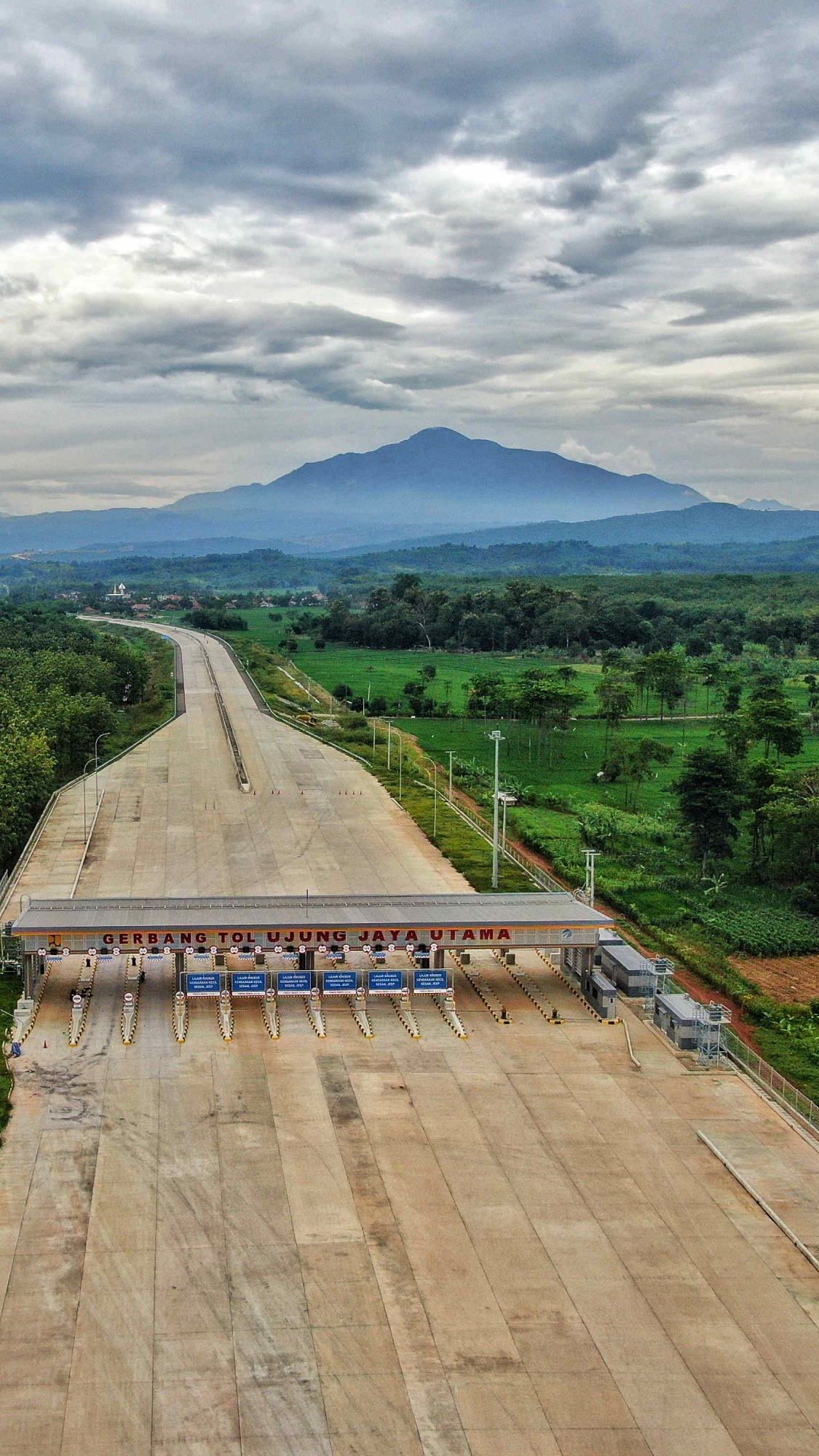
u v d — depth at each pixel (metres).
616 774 142.00
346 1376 38.53
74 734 146.75
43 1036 64.44
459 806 126.12
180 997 68.31
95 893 90.31
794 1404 37.88
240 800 127.81
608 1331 41.09
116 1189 48.84
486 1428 36.47
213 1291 42.50
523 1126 55.69
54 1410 36.69
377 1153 52.62
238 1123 54.97
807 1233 47.31
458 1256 45.09
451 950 77.00
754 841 107.81
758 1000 74.31
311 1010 68.44
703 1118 57.16
